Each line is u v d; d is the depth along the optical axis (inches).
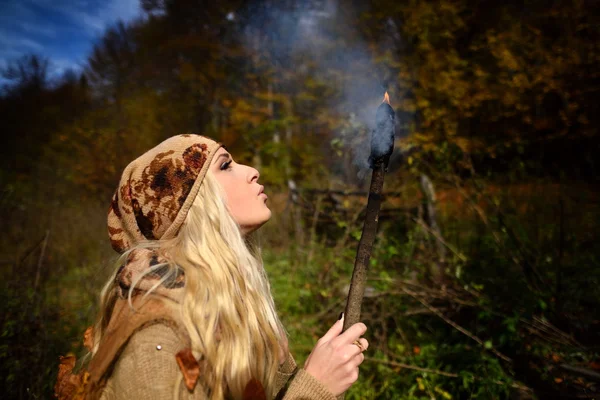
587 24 293.7
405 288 133.2
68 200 372.5
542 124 298.5
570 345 99.7
